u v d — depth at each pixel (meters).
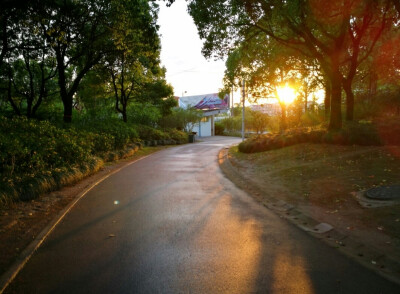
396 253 4.42
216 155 22.52
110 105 36.25
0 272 3.89
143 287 3.52
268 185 10.11
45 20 14.78
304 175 10.64
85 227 5.78
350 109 19.05
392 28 19.38
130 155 21.56
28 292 3.41
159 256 4.41
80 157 12.30
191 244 4.91
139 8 14.34
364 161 11.05
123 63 24.97
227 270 3.97
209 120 59.78
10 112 24.58
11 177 7.86
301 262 4.24
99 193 9.04
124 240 5.07
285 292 3.43
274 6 12.13
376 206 6.48
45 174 9.06
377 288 3.52
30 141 9.26
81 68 23.64
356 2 12.30
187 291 3.45
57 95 28.45
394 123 14.70
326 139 15.89
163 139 34.28
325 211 6.73
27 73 24.39
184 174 13.17
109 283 3.61
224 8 14.29
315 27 16.83
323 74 22.94
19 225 5.88
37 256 4.40
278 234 5.45
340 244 4.96
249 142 20.98
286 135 19.14
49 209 7.14
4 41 16.36
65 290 3.45
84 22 16.31
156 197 8.53
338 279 3.74
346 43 19.47
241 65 26.41
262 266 4.11
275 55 21.47
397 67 23.16
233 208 7.36
